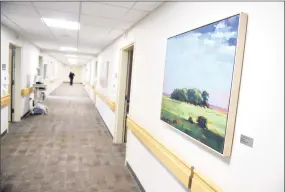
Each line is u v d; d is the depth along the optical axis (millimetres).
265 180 1013
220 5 1389
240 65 1180
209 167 1431
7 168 2998
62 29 4293
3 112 4344
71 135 4770
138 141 2947
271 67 1006
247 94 1139
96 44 6344
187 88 1628
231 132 1215
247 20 1163
